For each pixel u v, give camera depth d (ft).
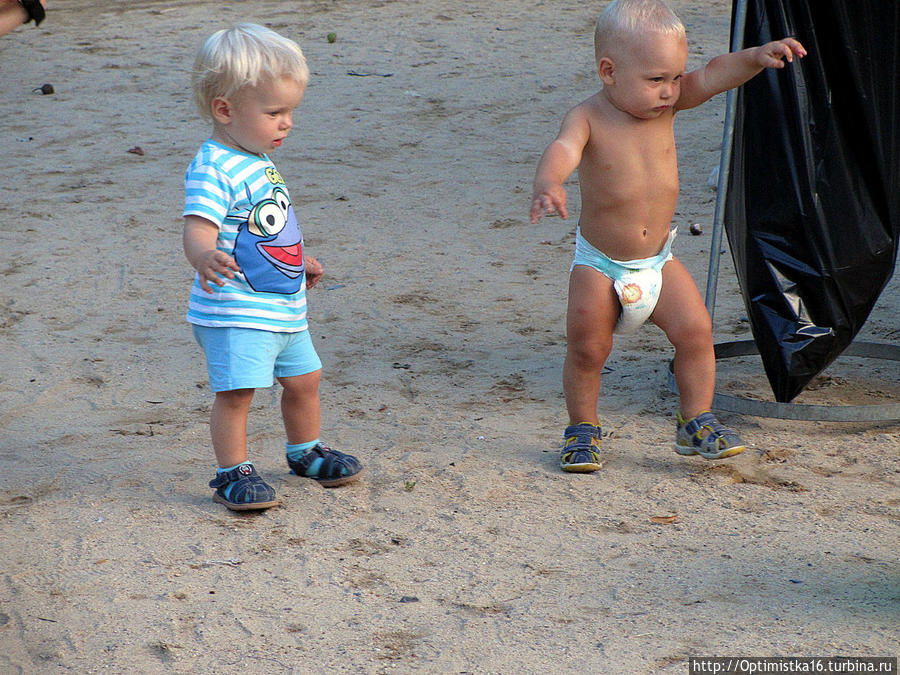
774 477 43.55
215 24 175.11
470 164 106.83
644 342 62.34
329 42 162.30
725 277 73.97
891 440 47.34
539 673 29.45
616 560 36.22
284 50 38.22
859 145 47.39
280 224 39.68
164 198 95.76
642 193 41.88
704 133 114.93
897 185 48.85
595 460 43.96
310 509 40.78
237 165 38.75
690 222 86.89
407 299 70.28
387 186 99.50
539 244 82.84
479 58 152.25
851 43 45.88
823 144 47.47
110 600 33.88
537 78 141.28
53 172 104.63
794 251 48.55
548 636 31.35
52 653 30.96
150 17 180.34
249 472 40.88
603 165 41.63
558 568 35.76
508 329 64.44
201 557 36.88
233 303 39.01
